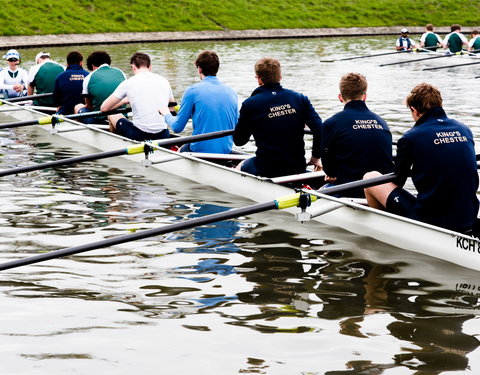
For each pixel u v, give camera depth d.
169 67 40.28
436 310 8.44
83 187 14.38
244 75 36.12
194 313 8.38
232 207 12.98
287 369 7.06
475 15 76.44
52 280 9.38
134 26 63.31
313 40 63.38
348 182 11.41
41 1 62.75
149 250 10.58
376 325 8.03
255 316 8.30
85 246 9.12
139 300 8.76
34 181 14.84
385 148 11.47
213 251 10.56
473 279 9.41
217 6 69.12
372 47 55.34
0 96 24.17
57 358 7.29
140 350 7.47
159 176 15.47
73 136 19.75
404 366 7.08
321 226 11.80
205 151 15.31
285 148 12.75
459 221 9.99
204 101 14.83
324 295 8.91
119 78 18.89
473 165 9.99
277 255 10.39
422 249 10.36
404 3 76.81
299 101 12.79
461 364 7.11
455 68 40.91
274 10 70.81
